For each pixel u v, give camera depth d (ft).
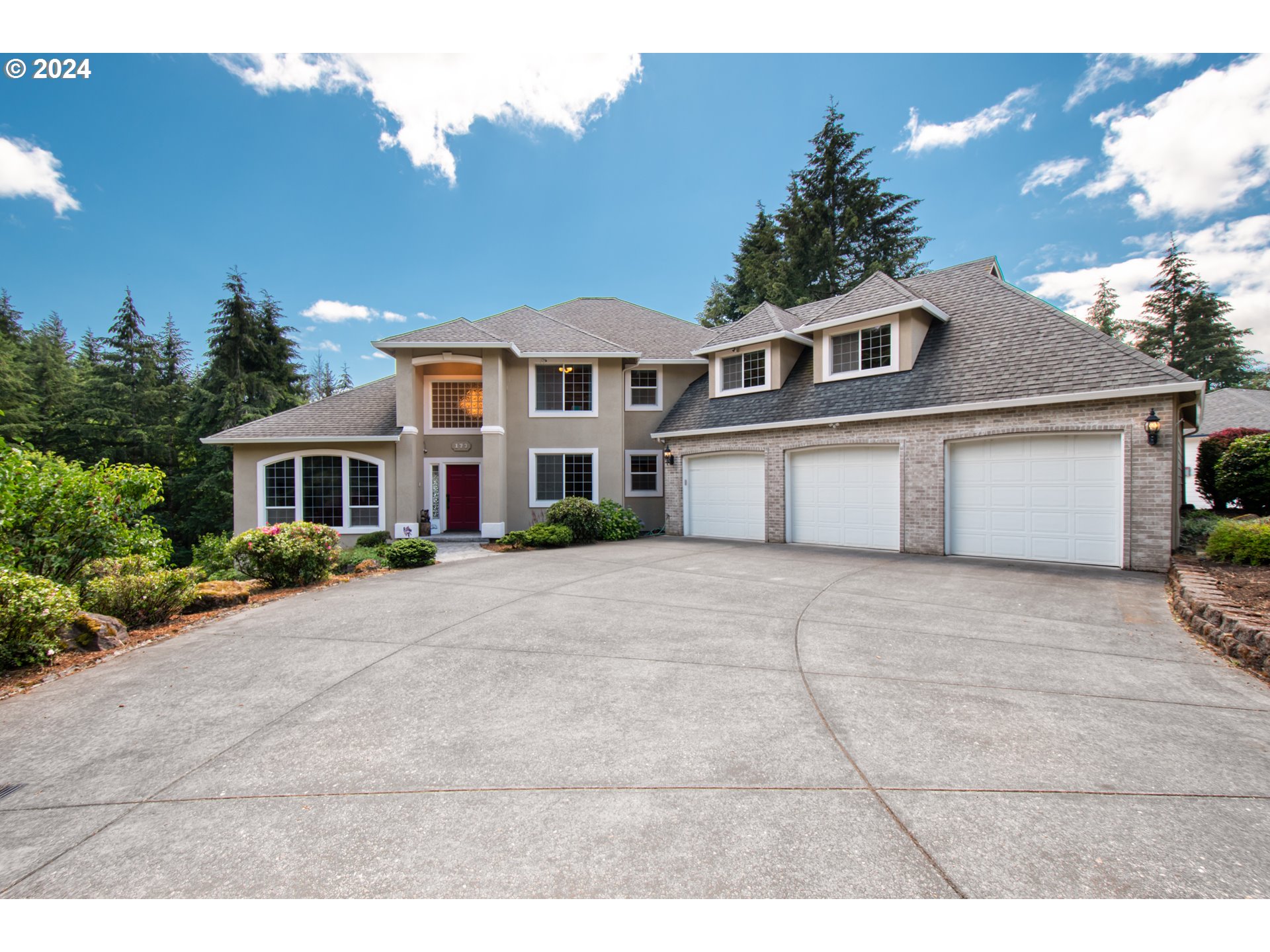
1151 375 29.27
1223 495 40.42
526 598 24.63
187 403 99.60
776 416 45.21
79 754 11.02
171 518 91.15
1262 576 22.61
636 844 7.92
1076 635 18.35
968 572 30.12
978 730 11.50
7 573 16.75
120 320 102.42
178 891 7.24
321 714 12.81
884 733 11.37
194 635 19.66
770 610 21.99
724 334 53.06
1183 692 13.42
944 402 36.06
